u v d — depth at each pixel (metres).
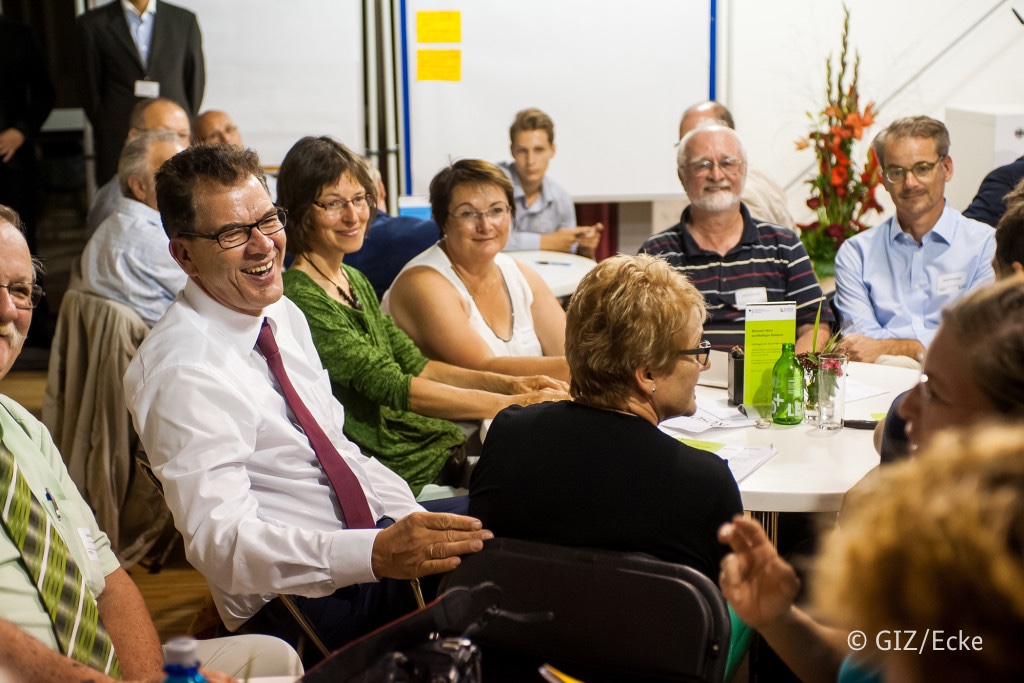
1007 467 0.67
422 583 1.96
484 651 1.43
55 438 3.16
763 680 2.22
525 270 3.14
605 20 5.19
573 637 1.36
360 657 1.06
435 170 5.28
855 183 4.52
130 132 4.29
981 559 0.63
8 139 5.21
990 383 1.02
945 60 5.39
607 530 1.45
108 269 3.14
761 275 3.27
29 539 1.40
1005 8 5.34
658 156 5.34
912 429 1.22
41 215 6.02
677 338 1.58
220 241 1.85
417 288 2.90
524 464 1.53
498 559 1.44
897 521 0.68
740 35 5.34
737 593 1.11
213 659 1.57
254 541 1.71
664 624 1.31
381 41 5.31
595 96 5.26
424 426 2.64
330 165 2.54
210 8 5.04
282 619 1.87
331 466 1.97
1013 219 1.75
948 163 3.39
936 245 3.42
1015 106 4.95
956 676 0.66
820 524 2.04
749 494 1.83
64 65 6.08
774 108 5.43
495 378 2.66
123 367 3.02
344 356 2.48
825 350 2.36
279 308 2.16
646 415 1.62
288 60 5.12
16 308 1.56
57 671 1.26
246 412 1.84
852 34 5.36
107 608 1.63
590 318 1.59
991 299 1.07
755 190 4.41
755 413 2.29
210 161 1.87
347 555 1.67
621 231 5.66
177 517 1.76
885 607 0.67
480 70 5.20
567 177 5.35
